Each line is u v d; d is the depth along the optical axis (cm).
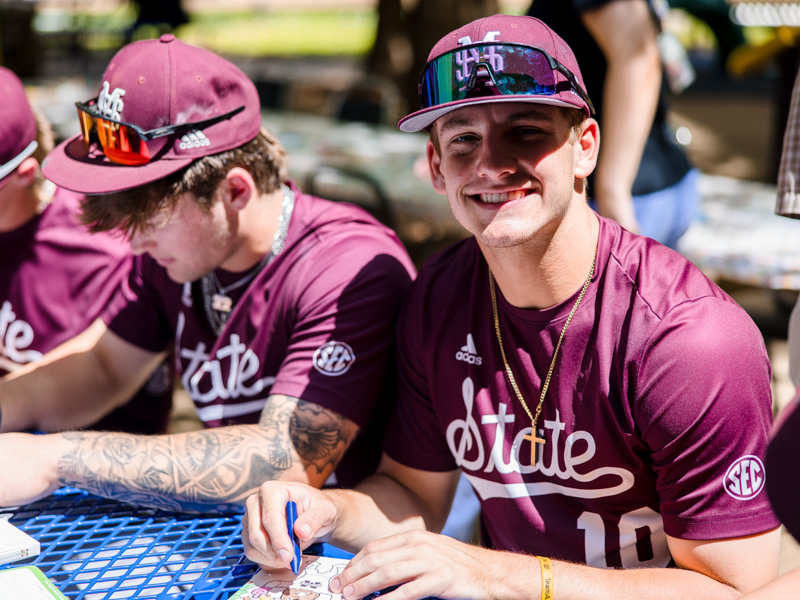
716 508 130
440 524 170
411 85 837
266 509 133
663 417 131
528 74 127
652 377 131
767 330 471
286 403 165
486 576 128
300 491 140
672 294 133
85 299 221
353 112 658
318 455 163
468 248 157
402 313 164
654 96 269
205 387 189
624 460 140
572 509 147
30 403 197
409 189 413
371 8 2808
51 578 130
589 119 137
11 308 222
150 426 228
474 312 151
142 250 171
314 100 1036
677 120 1167
